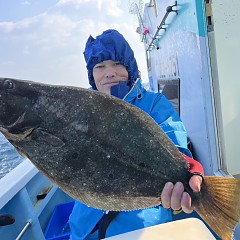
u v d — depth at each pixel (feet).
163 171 1.88
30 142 1.86
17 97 1.83
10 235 3.18
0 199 3.01
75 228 2.83
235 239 2.93
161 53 7.02
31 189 4.00
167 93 6.42
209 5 3.60
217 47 3.93
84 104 1.84
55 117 1.84
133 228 2.62
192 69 4.25
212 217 1.80
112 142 1.86
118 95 3.03
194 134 4.57
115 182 1.89
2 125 1.85
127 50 3.00
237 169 4.21
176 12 4.79
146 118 1.85
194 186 1.79
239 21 3.87
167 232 2.34
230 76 4.02
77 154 1.86
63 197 4.78
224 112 4.11
